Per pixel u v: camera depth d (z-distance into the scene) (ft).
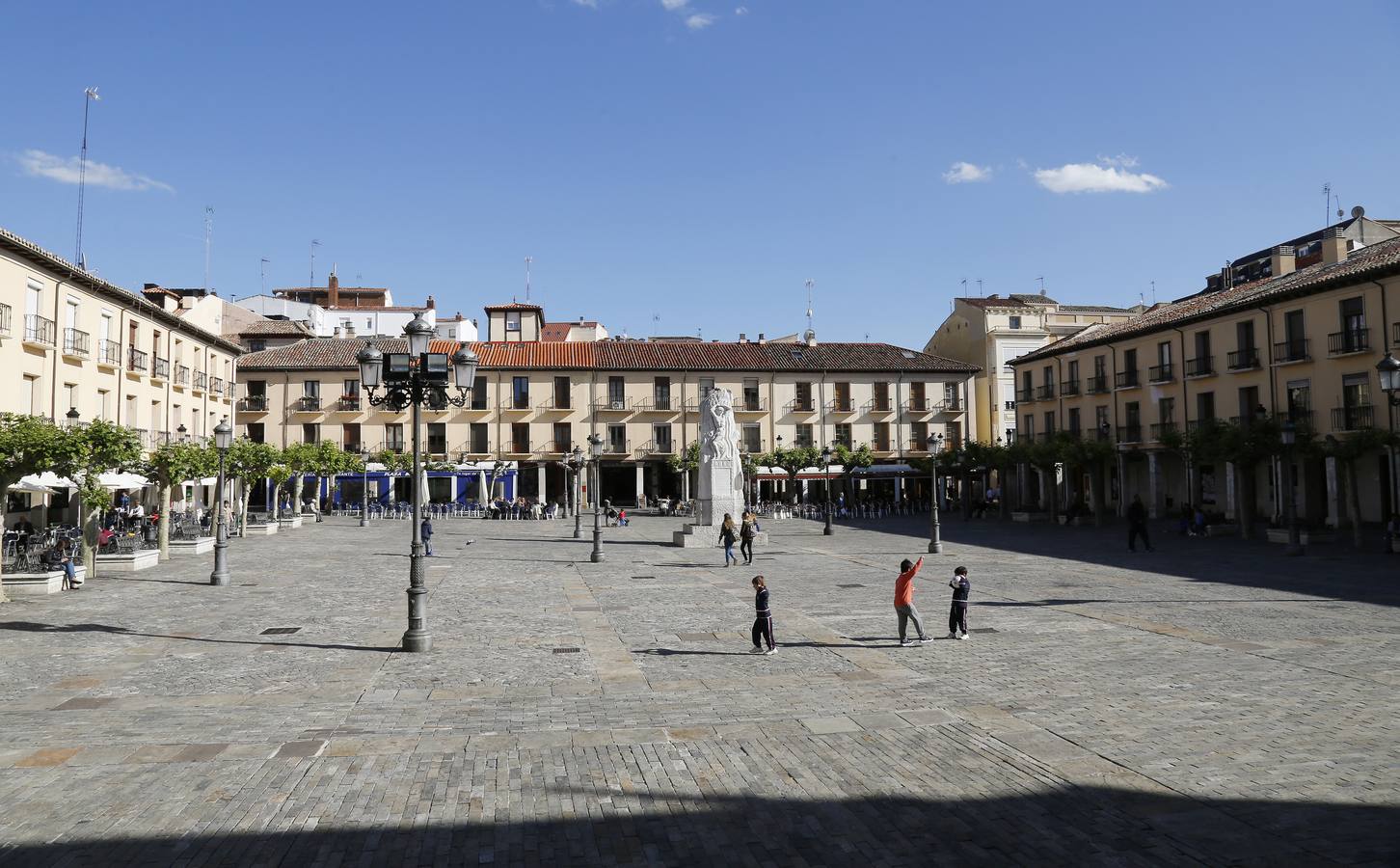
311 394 207.72
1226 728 28.50
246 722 30.58
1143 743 27.20
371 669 38.88
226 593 64.13
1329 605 54.39
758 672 37.63
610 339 253.44
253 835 21.06
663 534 130.52
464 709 32.19
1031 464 160.25
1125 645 42.47
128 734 29.12
